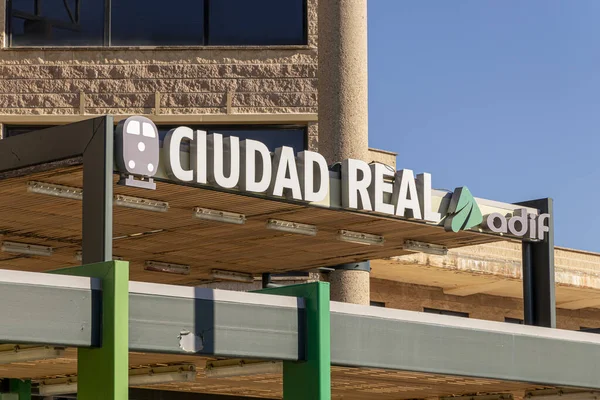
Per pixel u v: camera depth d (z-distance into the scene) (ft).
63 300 46.80
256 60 89.76
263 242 76.79
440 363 59.88
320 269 85.30
